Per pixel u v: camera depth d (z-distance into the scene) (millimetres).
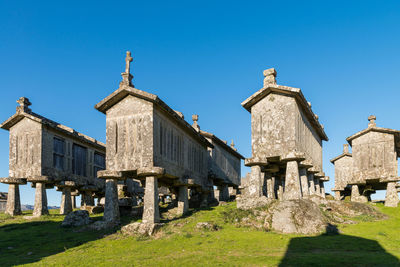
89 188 30000
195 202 29922
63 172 26797
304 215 17484
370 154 26016
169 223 18500
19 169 24875
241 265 10820
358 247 13422
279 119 20859
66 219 20344
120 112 19609
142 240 15734
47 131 25391
